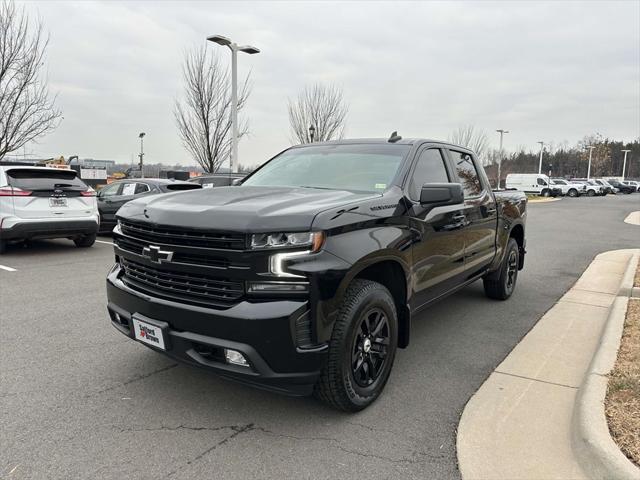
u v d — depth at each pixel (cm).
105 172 2922
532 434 301
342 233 295
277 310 270
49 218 928
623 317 489
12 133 1603
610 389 324
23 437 293
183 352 295
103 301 603
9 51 1549
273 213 283
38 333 480
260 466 268
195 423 312
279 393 288
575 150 10175
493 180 6531
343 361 297
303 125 2914
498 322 536
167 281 306
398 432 304
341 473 263
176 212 303
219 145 2311
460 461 274
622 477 241
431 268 397
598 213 2450
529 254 1041
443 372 399
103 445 286
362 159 415
